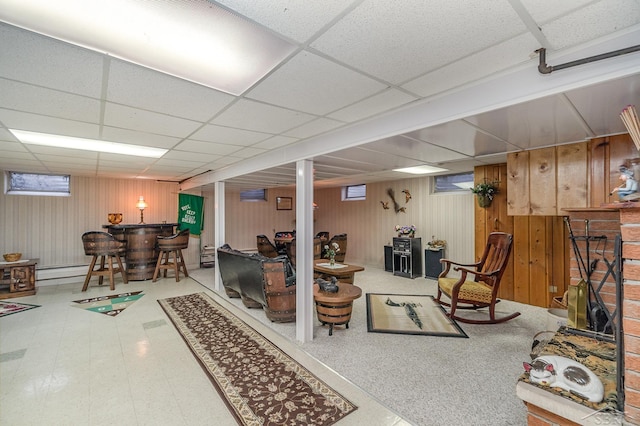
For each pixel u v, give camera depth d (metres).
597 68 1.33
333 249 5.41
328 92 1.86
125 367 2.62
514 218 4.53
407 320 3.78
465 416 1.99
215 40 1.29
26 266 4.92
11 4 1.04
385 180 7.08
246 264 3.86
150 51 1.37
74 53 1.38
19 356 2.80
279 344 3.09
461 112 1.82
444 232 6.01
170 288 5.43
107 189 6.42
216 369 2.59
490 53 1.42
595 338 1.99
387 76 1.65
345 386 2.34
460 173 5.71
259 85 1.75
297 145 3.22
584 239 2.55
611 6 1.07
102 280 5.71
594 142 2.31
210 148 3.49
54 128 2.64
